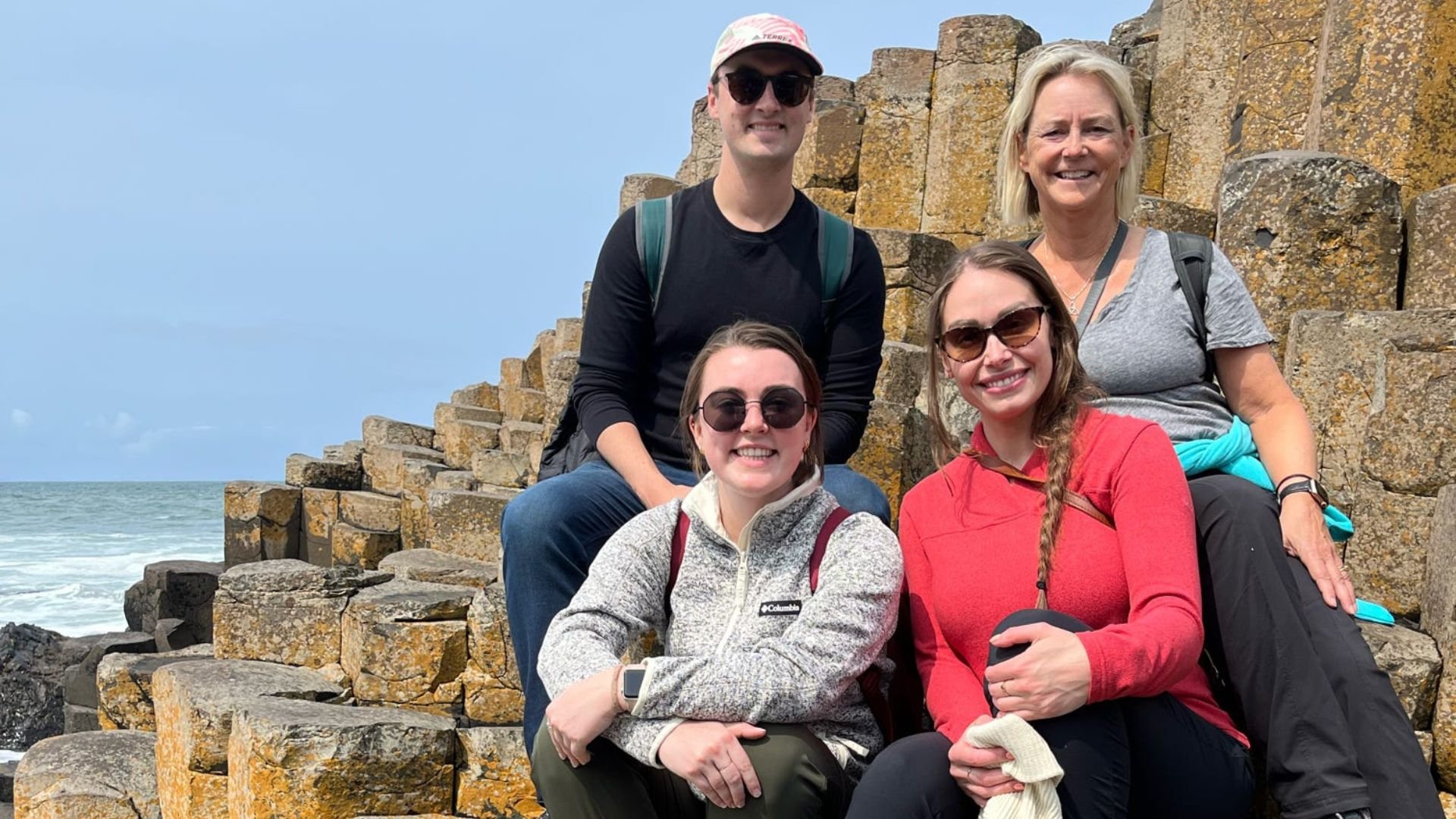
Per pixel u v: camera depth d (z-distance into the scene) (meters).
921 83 10.52
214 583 14.33
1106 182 3.75
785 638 2.85
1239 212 5.26
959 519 3.09
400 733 4.97
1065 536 2.91
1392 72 5.74
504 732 5.05
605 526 3.69
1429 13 5.64
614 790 2.80
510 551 3.63
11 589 32.53
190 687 5.75
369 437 16.16
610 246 4.00
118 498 98.06
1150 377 3.56
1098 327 3.64
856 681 3.00
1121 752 2.60
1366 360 4.62
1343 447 4.67
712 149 12.77
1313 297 5.12
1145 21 10.88
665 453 3.99
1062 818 2.54
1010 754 2.55
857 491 3.61
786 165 3.90
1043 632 2.62
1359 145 5.84
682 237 3.94
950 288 3.12
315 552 14.41
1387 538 4.23
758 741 2.73
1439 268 5.01
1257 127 6.91
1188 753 2.73
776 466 2.99
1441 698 3.65
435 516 8.72
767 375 2.98
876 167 10.64
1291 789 2.82
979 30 10.07
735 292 3.91
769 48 3.76
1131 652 2.56
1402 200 5.59
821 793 2.72
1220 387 3.63
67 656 16.62
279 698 5.75
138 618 14.60
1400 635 3.81
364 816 4.90
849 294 3.97
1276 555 2.99
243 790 5.02
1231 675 2.96
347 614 6.31
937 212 10.25
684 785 2.93
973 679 2.95
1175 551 2.78
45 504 85.88
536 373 14.45
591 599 3.02
